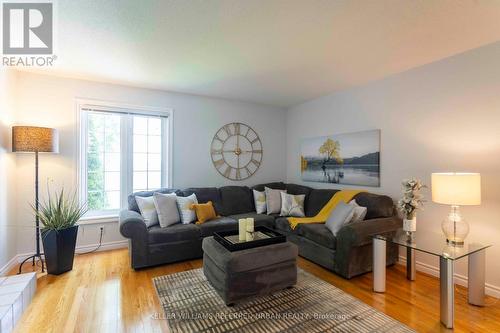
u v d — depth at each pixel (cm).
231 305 210
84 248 330
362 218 288
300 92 392
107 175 354
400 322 190
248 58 265
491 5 175
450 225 220
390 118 317
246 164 457
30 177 303
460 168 252
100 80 333
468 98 246
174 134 392
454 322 191
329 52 251
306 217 371
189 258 307
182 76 319
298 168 471
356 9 181
